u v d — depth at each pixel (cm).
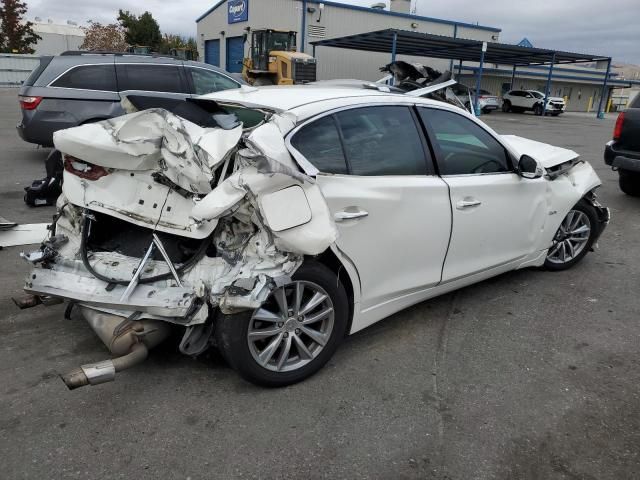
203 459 247
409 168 345
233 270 275
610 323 400
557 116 3722
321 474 241
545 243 461
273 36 2392
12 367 313
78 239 317
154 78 912
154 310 268
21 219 602
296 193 271
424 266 358
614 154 773
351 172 314
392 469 246
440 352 351
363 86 402
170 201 285
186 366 321
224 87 971
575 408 295
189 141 272
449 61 3903
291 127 295
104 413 276
